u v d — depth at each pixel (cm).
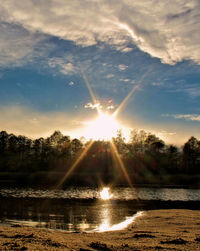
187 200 3838
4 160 11594
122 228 1914
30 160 12244
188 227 1881
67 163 12169
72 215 2477
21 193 4141
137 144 12381
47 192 4403
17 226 1792
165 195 4447
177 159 11431
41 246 1110
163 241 1305
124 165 10750
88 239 1395
